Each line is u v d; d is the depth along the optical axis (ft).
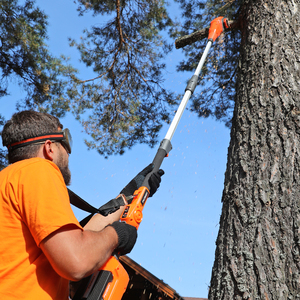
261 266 4.74
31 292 2.84
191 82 6.27
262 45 6.82
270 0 7.27
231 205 5.52
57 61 18.34
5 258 2.87
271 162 5.45
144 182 4.62
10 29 18.11
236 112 6.64
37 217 2.76
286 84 6.08
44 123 3.62
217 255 5.39
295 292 4.45
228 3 13.09
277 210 5.02
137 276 19.44
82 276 2.75
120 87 17.56
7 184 3.03
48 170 3.11
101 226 4.36
